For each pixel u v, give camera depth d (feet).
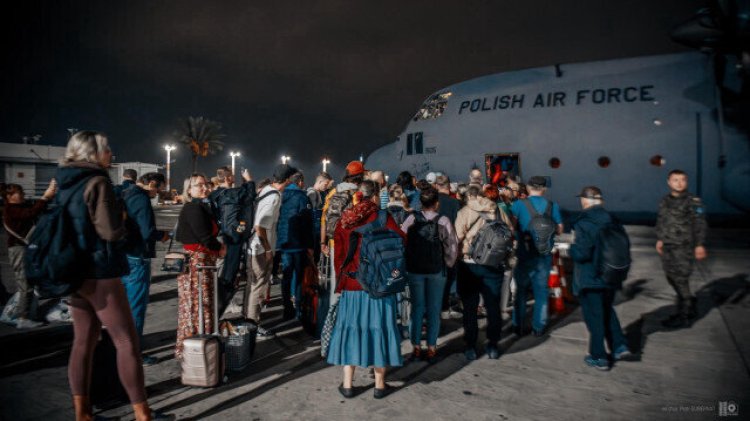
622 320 16.02
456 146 36.29
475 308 12.69
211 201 17.12
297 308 15.79
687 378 11.07
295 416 9.22
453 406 9.69
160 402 9.84
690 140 28.78
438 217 12.21
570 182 32.40
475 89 36.55
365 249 9.82
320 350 13.34
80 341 8.25
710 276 21.54
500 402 9.88
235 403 9.82
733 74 25.64
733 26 20.53
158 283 23.20
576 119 31.94
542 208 14.24
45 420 9.00
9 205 15.08
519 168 33.81
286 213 15.83
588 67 32.89
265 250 13.76
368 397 10.14
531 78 34.53
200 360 10.31
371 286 9.66
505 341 14.25
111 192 8.03
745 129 26.32
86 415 8.32
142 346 13.57
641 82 30.71
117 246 8.19
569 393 10.32
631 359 12.42
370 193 10.94
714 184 28.30
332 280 13.83
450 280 17.15
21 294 15.15
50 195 15.62
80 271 7.75
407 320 14.93
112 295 8.12
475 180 20.10
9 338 14.12
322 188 19.10
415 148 38.88
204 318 11.58
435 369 11.91
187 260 11.62
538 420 9.04
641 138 30.09
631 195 30.86
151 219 11.37
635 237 37.65
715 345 13.33
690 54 30.19
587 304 11.94
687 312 14.90
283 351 13.28
